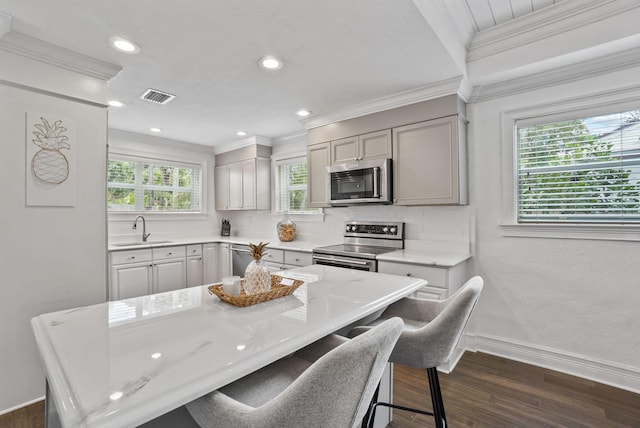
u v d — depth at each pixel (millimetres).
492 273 2676
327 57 2176
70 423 587
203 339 951
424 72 2416
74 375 742
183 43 1975
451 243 2885
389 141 2961
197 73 2391
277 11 1689
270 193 4566
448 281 2334
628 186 2195
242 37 1923
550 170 2486
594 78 2246
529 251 2510
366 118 3115
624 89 2139
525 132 2586
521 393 2082
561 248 2379
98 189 2201
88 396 659
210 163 4984
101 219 2215
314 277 1810
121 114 3354
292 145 4262
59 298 2055
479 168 2730
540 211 2529
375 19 1771
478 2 2051
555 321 2404
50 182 2012
